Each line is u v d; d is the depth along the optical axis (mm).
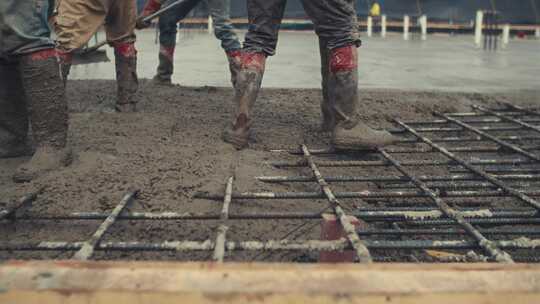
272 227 1976
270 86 5332
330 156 2895
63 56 2984
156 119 3412
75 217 1920
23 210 2045
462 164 2654
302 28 17141
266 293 1055
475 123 3855
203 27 15180
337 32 2713
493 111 4289
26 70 2357
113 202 2102
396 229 2061
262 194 2133
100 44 4871
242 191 2250
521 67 7664
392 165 2631
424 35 14742
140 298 1058
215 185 2285
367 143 2824
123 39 3584
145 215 1881
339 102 2814
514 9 16422
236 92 2844
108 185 2266
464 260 1885
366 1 17266
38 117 2414
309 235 1936
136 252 1806
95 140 2922
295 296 1054
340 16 2676
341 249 1576
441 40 14484
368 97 4574
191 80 5672
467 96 4746
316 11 2697
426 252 2016
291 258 1787
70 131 3111
